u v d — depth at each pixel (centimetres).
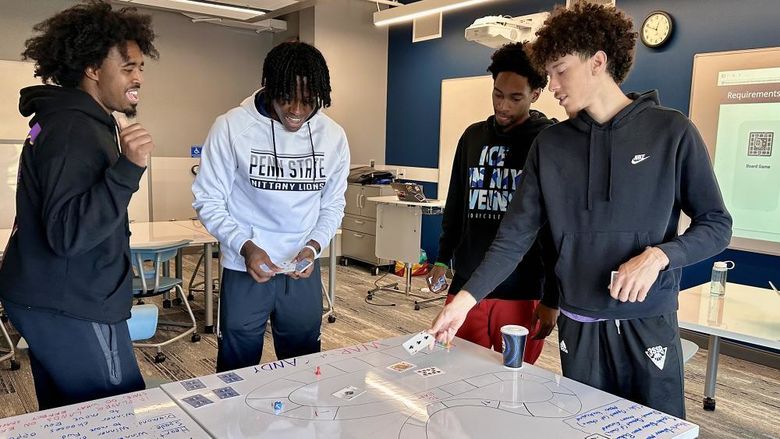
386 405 132
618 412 131
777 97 392
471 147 227
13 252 147
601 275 152
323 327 463
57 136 137
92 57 144
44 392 158
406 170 729
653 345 149
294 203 198
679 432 122
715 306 251
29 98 147
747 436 301
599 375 157
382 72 746
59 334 145
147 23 159
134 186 140
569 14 145
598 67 145
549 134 162
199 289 538
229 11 538
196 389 139
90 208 135
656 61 459
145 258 380
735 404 340
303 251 194
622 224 149
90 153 139
